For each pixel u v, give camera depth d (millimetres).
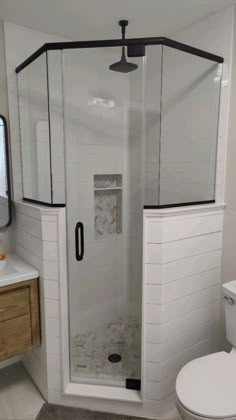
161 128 2086
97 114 2219
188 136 1999
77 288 2127
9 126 2055
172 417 1806
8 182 2092
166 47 1657
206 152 1942
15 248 2207
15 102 2049
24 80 1985
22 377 2154
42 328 1883
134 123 2223
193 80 1895
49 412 1829
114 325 2316
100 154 2273
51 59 1867
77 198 2135
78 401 1873
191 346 1912
